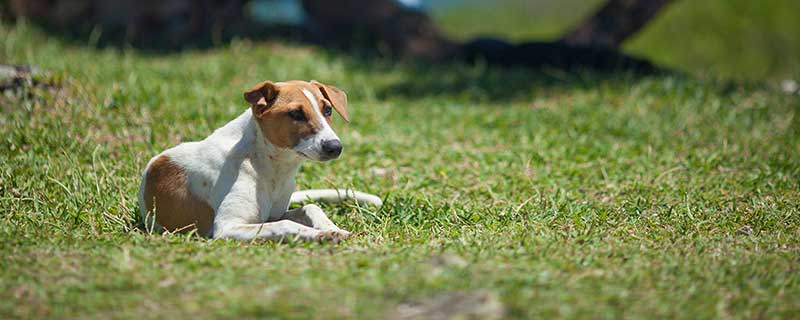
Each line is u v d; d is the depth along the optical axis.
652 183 11.70
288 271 7.18
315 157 8.68
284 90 8.89
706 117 15.62
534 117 15.64
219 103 14.60
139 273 7.12
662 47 30.50
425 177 11.92
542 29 35.81
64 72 14.13
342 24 22.75
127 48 20.28
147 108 13.65
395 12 22.78
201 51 20.52
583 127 14.93
